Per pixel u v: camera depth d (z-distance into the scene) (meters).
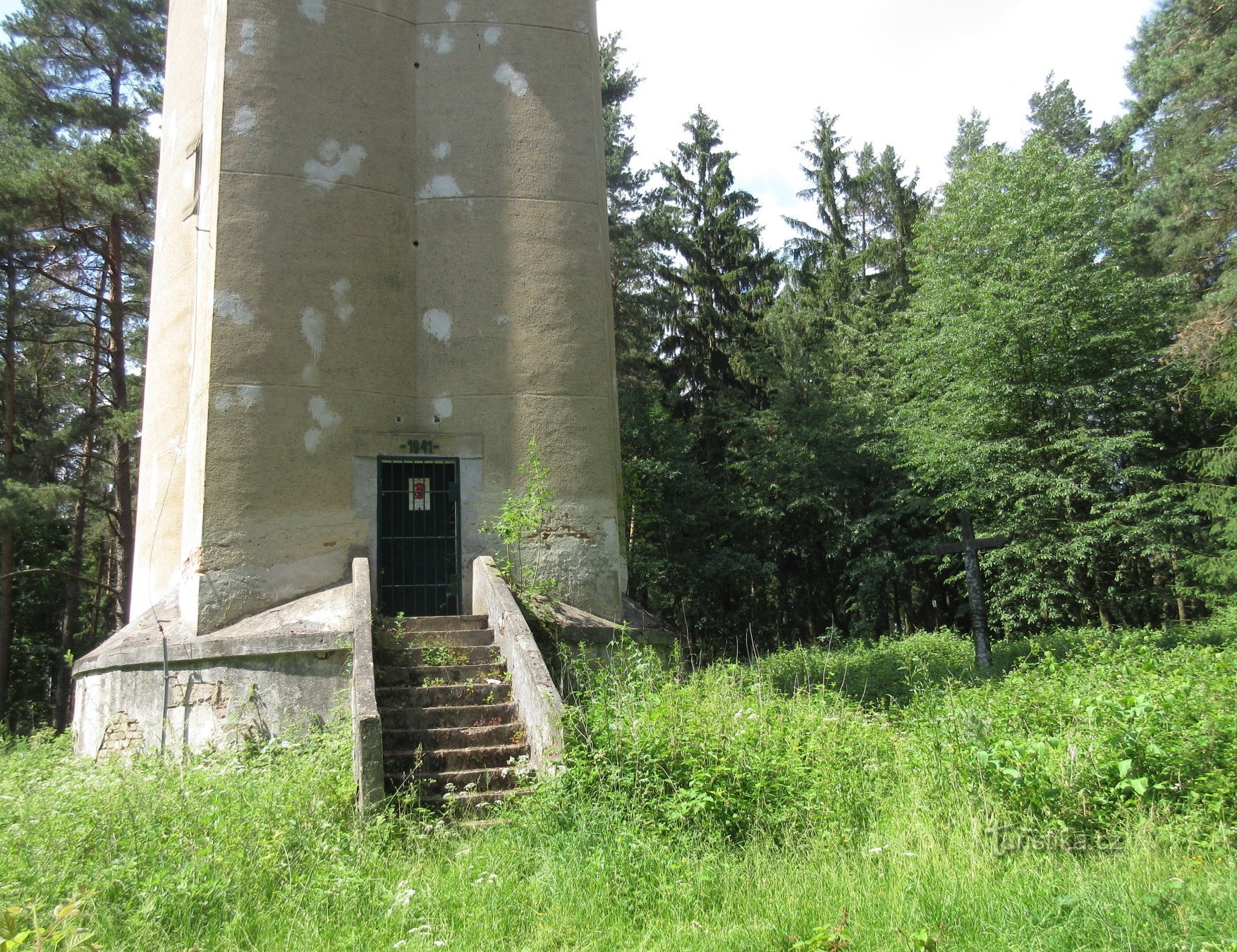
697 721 7.09
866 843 5.90
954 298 21.75
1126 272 20.02
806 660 17.23
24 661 29.70
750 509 25.94
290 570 10.65
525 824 6.30
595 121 13.02
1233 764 5.91
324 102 11.76
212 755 9.02
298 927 5.06
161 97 23.03
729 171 31.53
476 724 8.32
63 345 26.00
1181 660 10.31
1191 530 20.48
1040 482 18.64
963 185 22.95
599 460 11.99
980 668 14.90
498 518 11.52
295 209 11.33
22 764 9.96
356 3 12.22
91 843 6.06
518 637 8.72
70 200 20.25
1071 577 19.00
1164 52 21.34
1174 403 21.52
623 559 12.66
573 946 4.78
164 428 13.45
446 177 12.28
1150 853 5.21
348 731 8.47
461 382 11.82
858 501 26.38
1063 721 6.97
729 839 6.02
